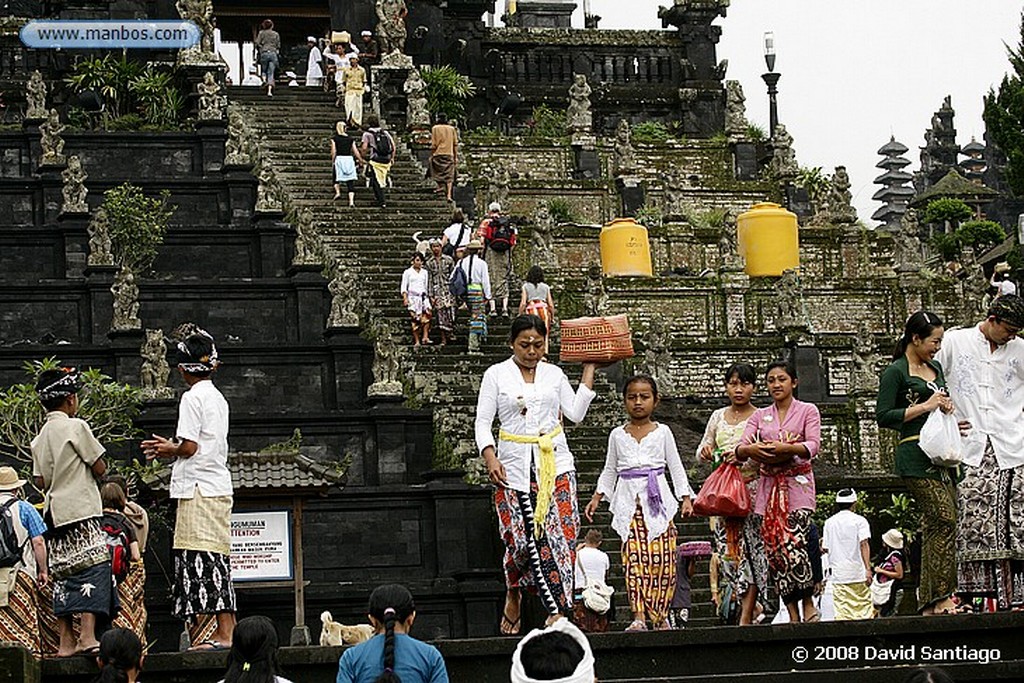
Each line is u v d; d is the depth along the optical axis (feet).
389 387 125.70
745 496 69.77
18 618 68.39
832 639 66.69
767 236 171.63
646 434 73.10
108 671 58.54
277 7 219.82
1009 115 229.04
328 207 157.79
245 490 102.37
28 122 156.35
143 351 121.29
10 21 189.37
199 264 141.79
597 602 86.48
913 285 176.76
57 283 131.64
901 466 69.51
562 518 67.51
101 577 67.51
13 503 67.21
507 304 145.59
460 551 117.70
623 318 71.82
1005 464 67.21
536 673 50.06
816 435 69.97
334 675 65.92
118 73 178.40
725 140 203.92
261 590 109.50
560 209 188.03
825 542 93.09
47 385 69.36
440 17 210.18
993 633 66.59
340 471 106.32
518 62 212.64
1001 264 175.94
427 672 56.44
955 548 68.54
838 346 161.99
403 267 149.79
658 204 196.75
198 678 66.08
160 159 155.53
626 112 213.66
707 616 109.70
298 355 129.70
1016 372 67.82
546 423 67.97
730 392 73.61
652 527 72.38
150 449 71.05
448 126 165.99
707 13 215.92
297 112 179.93
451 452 122.42
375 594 57.21
